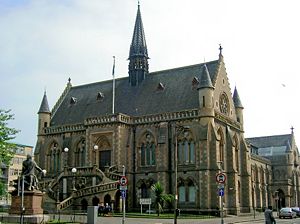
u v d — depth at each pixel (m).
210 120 66.12
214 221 49.75
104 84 85.38
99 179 65.75
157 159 68.44
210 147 65.56
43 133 82.31
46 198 61.44
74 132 78.31
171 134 68.81
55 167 79.88
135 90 78.94
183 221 48.38
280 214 68.06
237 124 77.06
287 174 122.69
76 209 60.88
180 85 73.75
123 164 70.00
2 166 53.34
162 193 60.78
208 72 70.19
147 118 71.19
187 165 66.75
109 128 71.19
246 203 74.88
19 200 39.00
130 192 69.44
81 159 76.62
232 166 70.38
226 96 74.81
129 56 81.38
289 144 126.94
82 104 84.00
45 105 83.81
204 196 64.19
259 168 109.12
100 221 45.03
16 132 41.09
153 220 48.19
